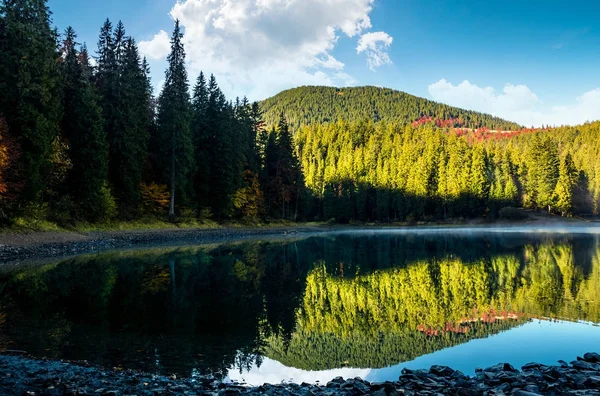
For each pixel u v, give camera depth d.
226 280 19.34
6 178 26.77
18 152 27.14
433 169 99.94
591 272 21.39
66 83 36.56
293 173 76.62
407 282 19.50
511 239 47.44
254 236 53.47
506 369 7.99
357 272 22.67
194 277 19.77
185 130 46.94
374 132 142.62
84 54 46.06
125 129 41.09
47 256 25.38
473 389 6.87
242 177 63.56
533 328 11.59
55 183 33.69
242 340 10.39
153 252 30.08
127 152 41.19
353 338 11.01
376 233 65.88
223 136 56.41
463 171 95.88
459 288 17.88
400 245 40.78
